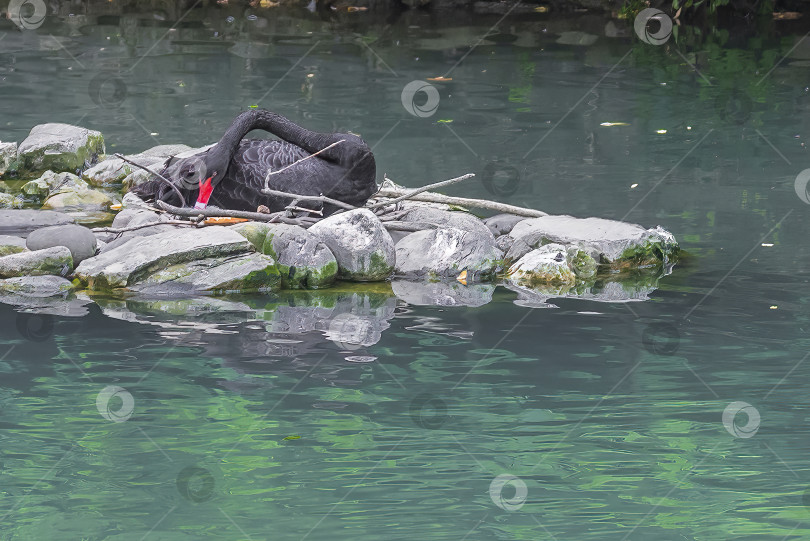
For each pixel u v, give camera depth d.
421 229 21.64
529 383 14.12
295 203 20.89
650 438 12.45
